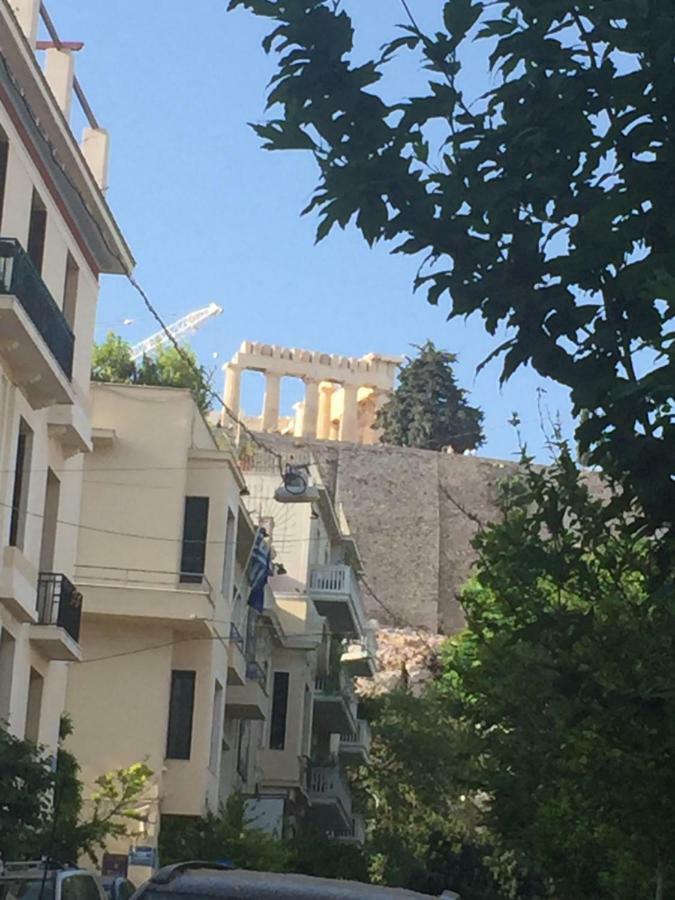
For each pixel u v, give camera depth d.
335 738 66.00
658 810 20.95
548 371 9.89
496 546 21.58
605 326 9.75
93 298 34.31
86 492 41.50
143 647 40.78
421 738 71.06
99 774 39.97
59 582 31.80
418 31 9.78
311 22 9.64
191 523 42.19
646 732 18.52
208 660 41.25
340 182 9.79
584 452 10.30
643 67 9.66
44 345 29.00
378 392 173.25
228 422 138.00
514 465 132.38
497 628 25.50
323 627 58.75
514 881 57.09
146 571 41.00
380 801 70.62
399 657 102.56
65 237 32.31
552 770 26.38
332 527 63.31
